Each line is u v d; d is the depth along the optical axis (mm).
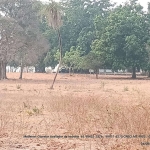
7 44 54438
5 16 55750
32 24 57406
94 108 17047
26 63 60312
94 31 87250
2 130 11766
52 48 93125
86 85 42219
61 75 83375
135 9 79000
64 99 20438
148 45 68562
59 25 34594
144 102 19859
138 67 72625
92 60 69250
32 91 31031
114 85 43000
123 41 71125
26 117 15031
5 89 32906
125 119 12680
